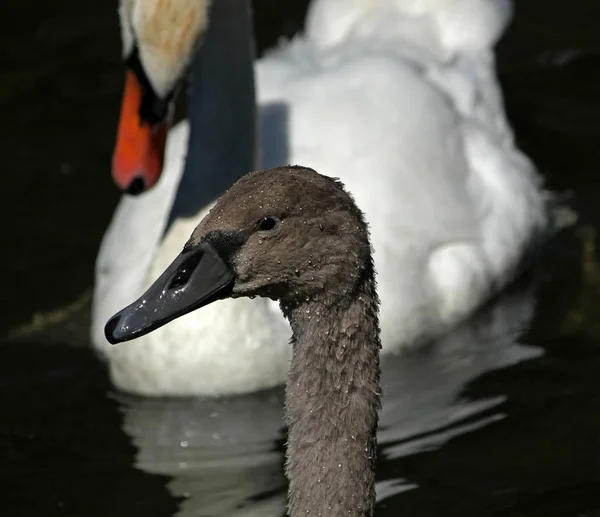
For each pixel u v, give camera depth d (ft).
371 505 27.89
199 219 39.91
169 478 36.40
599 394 38.81
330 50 49.29
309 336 27.58
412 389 40.09
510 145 48.67
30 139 52.54
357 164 43.73
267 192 27.12
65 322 43.98
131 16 36.24
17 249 47.19
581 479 34.96
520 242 45.62
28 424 38.99
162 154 37.32
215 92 40.32
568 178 49.90
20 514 34.96
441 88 48.21
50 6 60.03
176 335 39.32
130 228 43.73
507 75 55.47
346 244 27.04
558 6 59.26
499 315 44.11
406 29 50.11
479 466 35.81
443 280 43.52
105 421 39.11
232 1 39.50
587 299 44.27
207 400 39.91
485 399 39.14
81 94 54.80
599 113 53.01
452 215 44.24
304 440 27.68
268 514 34.71
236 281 27.32
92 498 35.58
